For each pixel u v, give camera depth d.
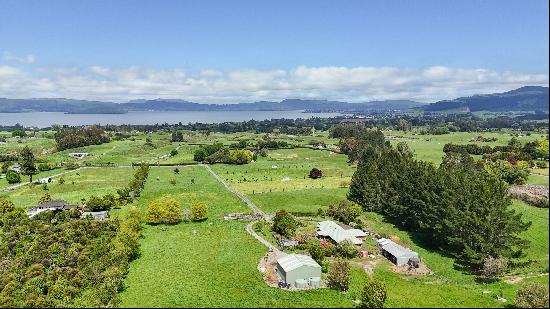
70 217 124.62
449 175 111.00
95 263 83.81
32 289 76.06
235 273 85.44
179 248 100.62
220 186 172.75
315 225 121.25
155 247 101.44
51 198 150.62
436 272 87.44
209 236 109.88
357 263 93.00
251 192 161.38
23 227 109.50
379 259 95.56
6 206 127.69
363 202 139.88
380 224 124.44
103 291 72.56
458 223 93.00
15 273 82.75
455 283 81.12
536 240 73.81
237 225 119.69
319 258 90.81
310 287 79.62
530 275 75.94
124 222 111.12
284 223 110.56
